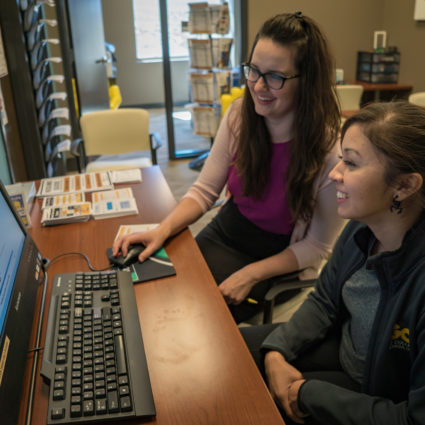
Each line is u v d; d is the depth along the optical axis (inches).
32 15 113.4
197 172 178.7
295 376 43.5
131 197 68.1
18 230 44.3
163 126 254.2
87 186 72.9
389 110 34.2
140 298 44.9
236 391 34.0
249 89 57.7
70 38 162.7
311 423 41.8
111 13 281.6
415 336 34.5
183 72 302.0
